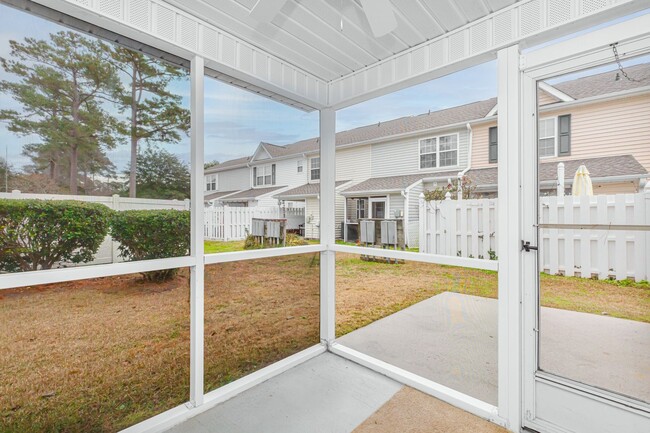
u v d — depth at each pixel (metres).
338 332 3.24
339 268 3.88
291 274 2.85
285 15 2.01
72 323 1.76
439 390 2.24
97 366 1.84
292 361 2.71
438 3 1.86
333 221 3.09
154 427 1.90
